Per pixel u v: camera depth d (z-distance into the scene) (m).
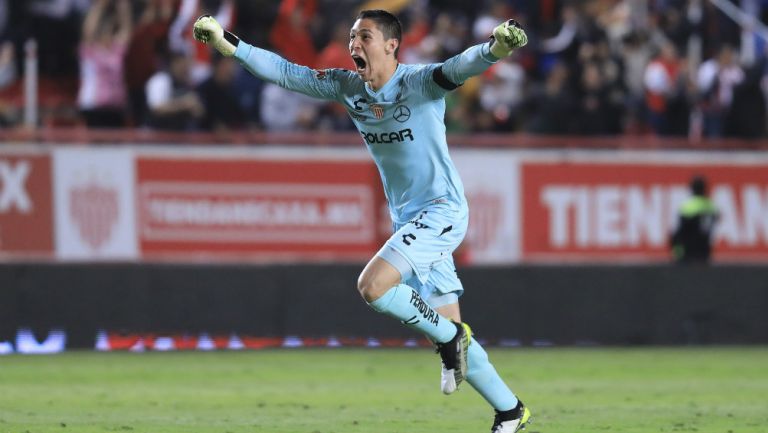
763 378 43.38
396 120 25.00
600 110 57.91
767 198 55.59
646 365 47.41
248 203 51.91
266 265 52.00
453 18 67.94
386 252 24.58
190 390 38.84
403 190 25.67
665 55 63.09
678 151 55.06
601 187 54.59
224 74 55.78
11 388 38.94
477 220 53.66
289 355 50.00
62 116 56.91
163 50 59.12
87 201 50.78
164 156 51.34
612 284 54.47
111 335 51.06
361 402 36.00
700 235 54.59
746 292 55.19
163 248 51.41
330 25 65.44
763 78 62.09
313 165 52.38
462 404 35.59
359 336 53.00
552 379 42.69
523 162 54.03
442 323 24.28
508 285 53.66
